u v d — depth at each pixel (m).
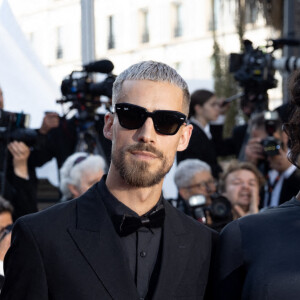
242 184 5.23
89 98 5.58
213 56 9.45
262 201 5.52
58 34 10.80
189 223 2.99
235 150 6.92
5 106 6.48
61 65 11.73
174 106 2.82
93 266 2.71
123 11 20.98
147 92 2.78
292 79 2.80
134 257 2.81
